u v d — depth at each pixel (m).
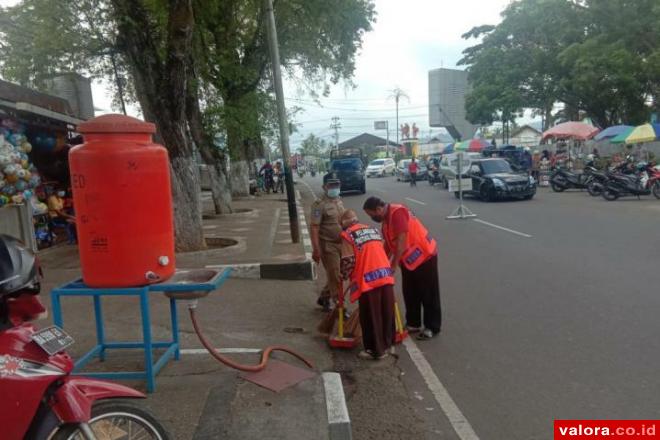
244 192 26.38
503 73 30.81
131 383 4.27
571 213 14.79
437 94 51.94
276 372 4.48
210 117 16.97
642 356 4.82
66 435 2.52
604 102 28.31
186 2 9.07
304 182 44.00
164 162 4.04
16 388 2.40
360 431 3.80
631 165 19.83
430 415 4.00
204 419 3.66
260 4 16.70
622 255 8.91
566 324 5.78
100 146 3.81
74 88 18.02
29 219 9.21
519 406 4.05
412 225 5.66
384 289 5.06
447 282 7.86
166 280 4.12
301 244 11.32
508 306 6.54
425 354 5.18
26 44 16.03
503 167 20.25
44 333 2.55
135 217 3.86
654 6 23.36
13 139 8.66
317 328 5.93
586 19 27.19
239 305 6.88
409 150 69.38
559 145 30.97
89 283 3.95
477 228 12.91
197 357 4.86
